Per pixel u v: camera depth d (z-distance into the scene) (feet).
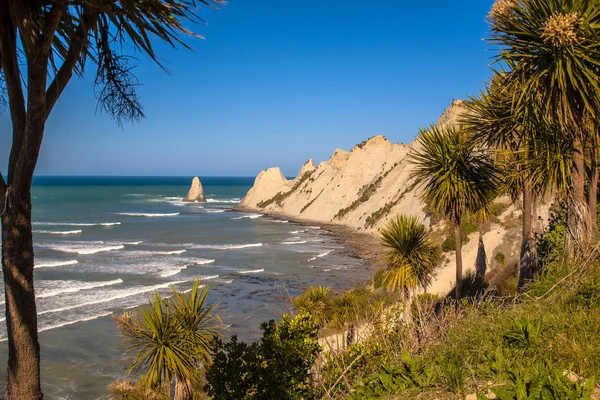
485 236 85.51
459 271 38.29
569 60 21.21
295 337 18.89
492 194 38.04
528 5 22.76
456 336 16.12
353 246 165.58
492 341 15.42
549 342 14.40
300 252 152.15
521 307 18.74
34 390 15.67
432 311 20.12
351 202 255.29
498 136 31.04
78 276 107.86
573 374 12.68
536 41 22.63
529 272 30.81
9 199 15.08
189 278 109.29
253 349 18.28
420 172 39.68
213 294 95.91
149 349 33.88
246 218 267.80
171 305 36.09
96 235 186.70
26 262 15.49
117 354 62.18
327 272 119.34
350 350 18.42
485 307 19.66
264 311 84.28
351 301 37.27
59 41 16.16
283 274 116.67
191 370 33.55
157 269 118.93
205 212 305.32
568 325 15.17
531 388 10.70
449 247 87.25
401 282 42.86
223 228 219.61
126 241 171.22
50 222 226.79
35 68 13.73
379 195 232.32
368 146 285.43
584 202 25.48
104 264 124.26
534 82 22.76
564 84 21.59
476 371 13.12
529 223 31.37
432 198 39.34
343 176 277.85
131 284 100.78
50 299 86.89
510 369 12.44
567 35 20.71
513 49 23.39
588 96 22.20
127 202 387.34
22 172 14.83
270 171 357.61
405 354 14.49
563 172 24.25
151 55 15.28
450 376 12.42
